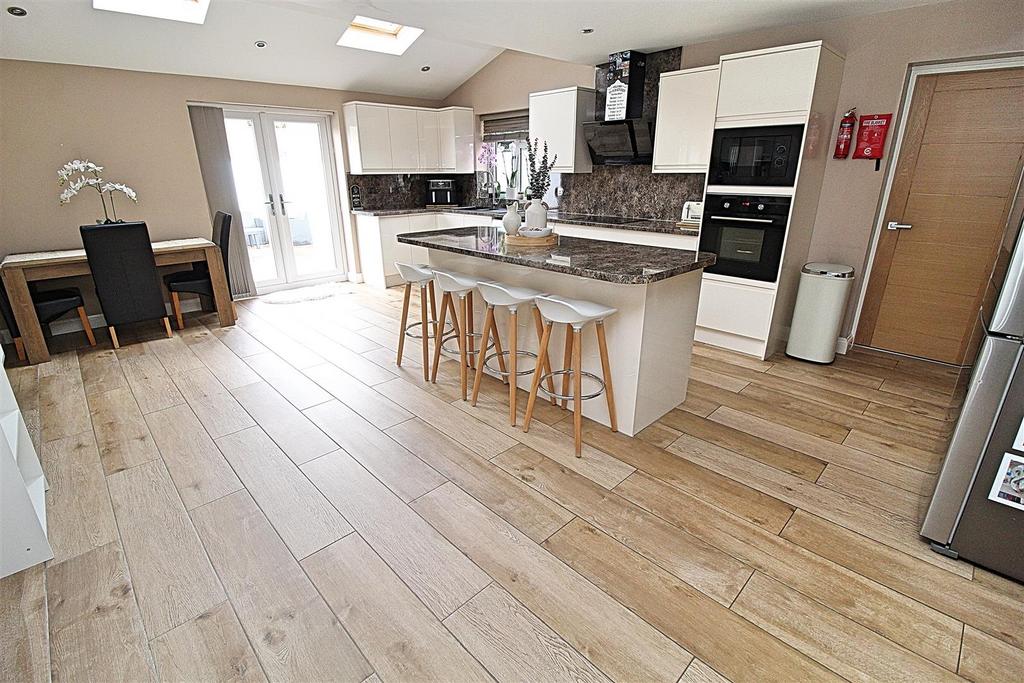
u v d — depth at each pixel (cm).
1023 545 166
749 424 278
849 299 376
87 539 192
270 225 568
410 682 138
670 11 326
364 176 612
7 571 174
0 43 360
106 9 349
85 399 309
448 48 517
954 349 354
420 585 171
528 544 189
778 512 207
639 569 178
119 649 148
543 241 293
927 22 309
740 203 359
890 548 187
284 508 210
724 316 389
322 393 319
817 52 304
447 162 625
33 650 148
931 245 347
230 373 350
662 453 250
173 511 208
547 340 252
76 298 389
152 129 455
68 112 413
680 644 150
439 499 215
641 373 254
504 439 264
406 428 275
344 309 512
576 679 139
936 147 331
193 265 495
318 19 418
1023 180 169
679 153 405
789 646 149
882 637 151
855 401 306
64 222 427
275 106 522
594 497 216
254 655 146
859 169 352
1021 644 149
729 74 345
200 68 455
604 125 442
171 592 168
